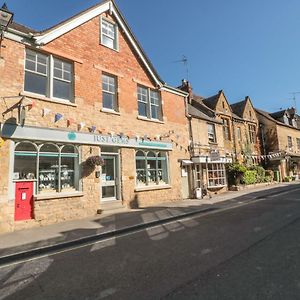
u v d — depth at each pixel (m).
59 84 11.33
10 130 9.30
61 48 11.39
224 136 23.42
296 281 4.35
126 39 14.40
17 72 9.88
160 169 15.30
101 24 13.30
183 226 9.04
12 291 4.62
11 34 9.90
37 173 9.93
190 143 17.59
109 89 13.27
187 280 4.62
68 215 10.54
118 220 10.11
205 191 17.45
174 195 15.52
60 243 7.28
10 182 9.14
